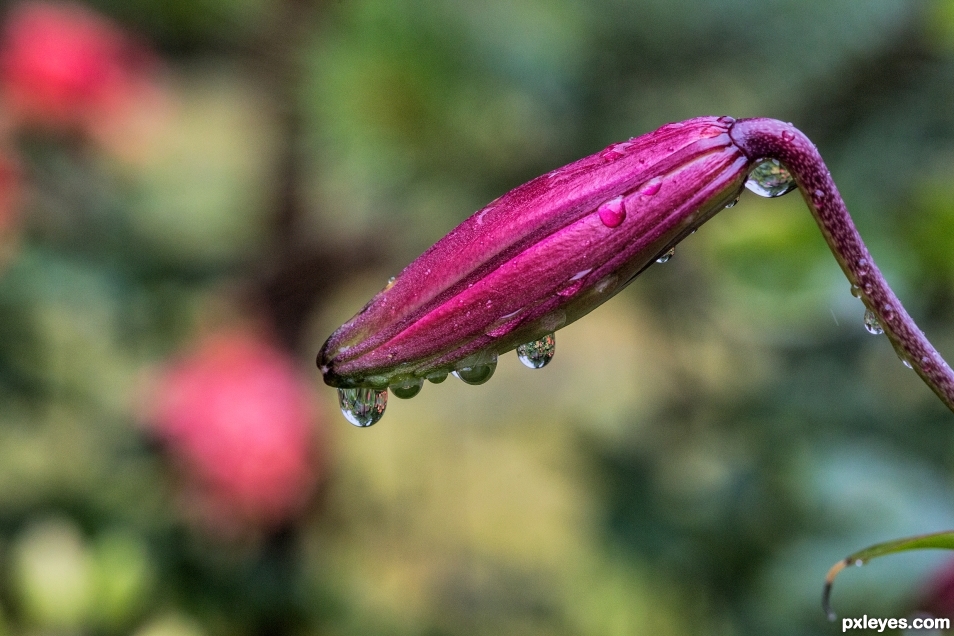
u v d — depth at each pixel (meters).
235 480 0.31
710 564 0.30
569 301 0.21
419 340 0.21
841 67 0.29
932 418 0.29
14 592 0.30
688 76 0.31
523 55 0.30
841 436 0.28
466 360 0.21
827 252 0.25
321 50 0.33
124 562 0.29
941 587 0.24
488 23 0.30
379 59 0.30
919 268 0.26
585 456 0.36
